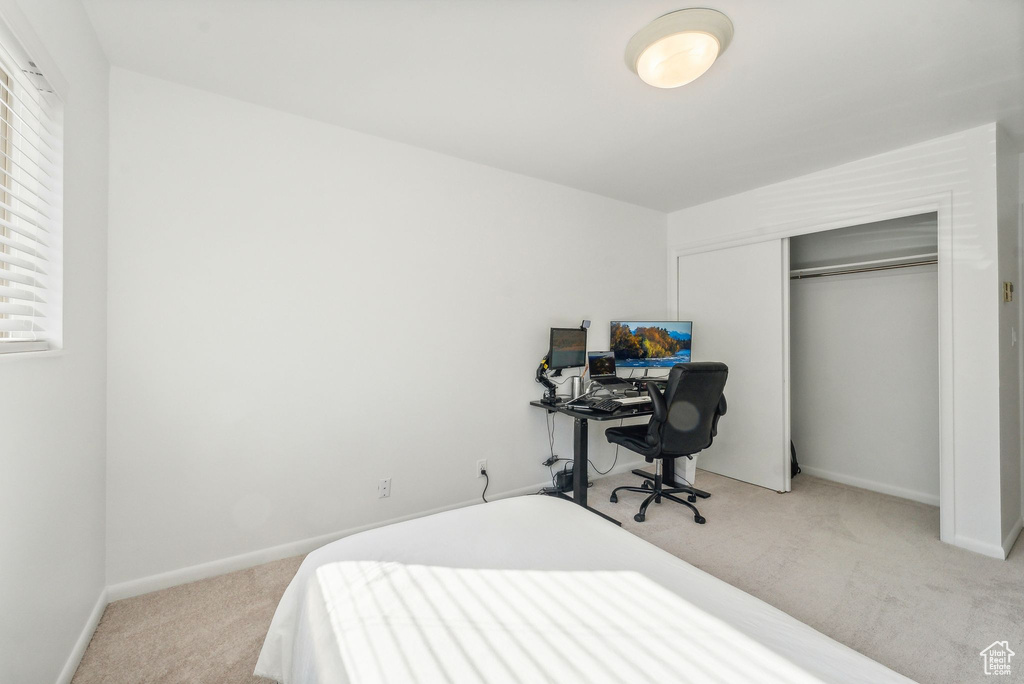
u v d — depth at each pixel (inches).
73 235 59.2
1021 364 106.4
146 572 78.2
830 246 146.6
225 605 75.0
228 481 85.4
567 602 41.3
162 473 79.3
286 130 91.4
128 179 75.9
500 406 123.6
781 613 40.6
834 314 146.3
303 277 93.0
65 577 57.5
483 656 34.4
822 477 148.6
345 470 98.4
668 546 97.6
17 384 45.2
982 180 95.2
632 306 154.9
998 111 89.8
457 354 115.5
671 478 135.5
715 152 111.9
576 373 139.8
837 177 120.2
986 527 94.1
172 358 79.9
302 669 40.3
